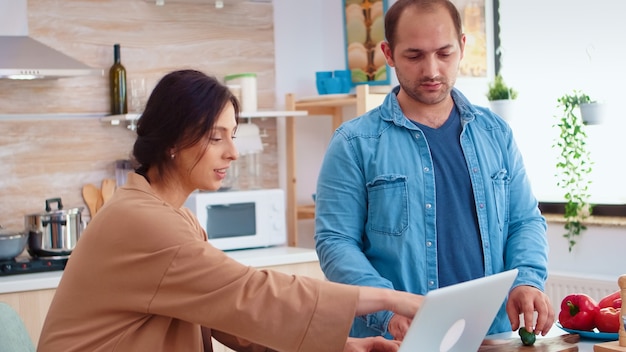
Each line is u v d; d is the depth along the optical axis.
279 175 4.62
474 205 2.16
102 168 4.15
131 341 1.59
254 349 1.87
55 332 1.62
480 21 4.03
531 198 2.29
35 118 4.01
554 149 3.90
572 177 3.74
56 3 4.05
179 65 4.34
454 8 2.10
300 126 4.66
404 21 2.07
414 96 2.12
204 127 1.61
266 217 4.11
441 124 2.20
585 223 3.62
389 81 4.28
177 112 1.61
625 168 3.63
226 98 1.66
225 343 1.90
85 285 1.59
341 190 2.16
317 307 1.56
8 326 1.87
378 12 4.30
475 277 2.14
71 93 4.08
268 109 4.59
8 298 3.28
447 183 2.15
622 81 3.64
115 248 1.56
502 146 2.25
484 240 2.15
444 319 1.48
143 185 1.62
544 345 1.90
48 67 3.61
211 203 3.94
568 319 2.07
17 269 3.49
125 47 4.21
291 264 3.87
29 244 3.68
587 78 3.76
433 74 2.05
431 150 2.16
